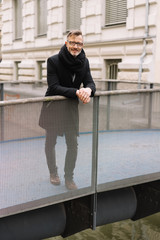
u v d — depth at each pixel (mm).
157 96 3596
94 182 3309
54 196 3059
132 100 3436
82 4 10445
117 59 9672
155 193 3895
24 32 14242
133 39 8578
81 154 3195
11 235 3066
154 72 8062
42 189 2979
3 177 2748
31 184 2910
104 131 3314
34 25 13438
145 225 4820
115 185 3438
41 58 13195
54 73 3010
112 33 9445
